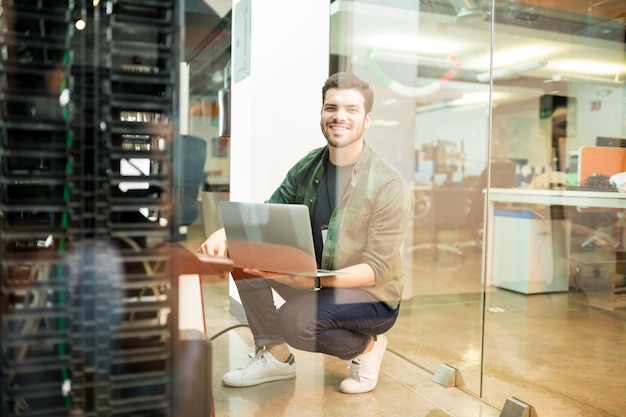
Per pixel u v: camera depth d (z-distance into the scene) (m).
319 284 1.55
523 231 2.98
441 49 3.96
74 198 0.45
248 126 1.63
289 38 1.79
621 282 2.67
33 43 0.43
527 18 3.83
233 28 1.62
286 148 1.74
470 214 3.97
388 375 1.65
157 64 0.47
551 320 2.39
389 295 1.68
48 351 0.45
